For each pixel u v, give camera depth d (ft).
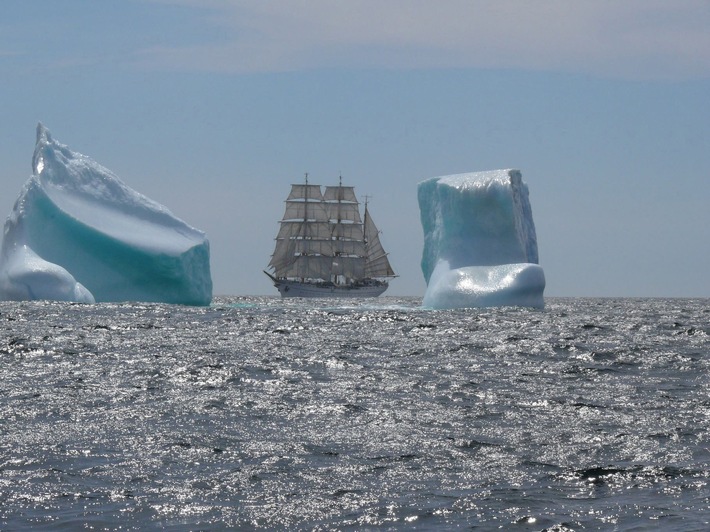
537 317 622.95
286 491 159.02
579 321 602.03
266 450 189.88
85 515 144.87
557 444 195.62
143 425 215.92
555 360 367.45
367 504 151.53
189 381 294.66
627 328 550.77
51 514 145.18
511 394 269.44
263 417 228.22
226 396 262.47
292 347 417.28
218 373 315.37
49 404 244.22
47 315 584.40
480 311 650.84
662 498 152.97
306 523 142.61
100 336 459.32
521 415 232.12
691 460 179.32
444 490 159.63
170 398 257.55
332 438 202.08
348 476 169.07
